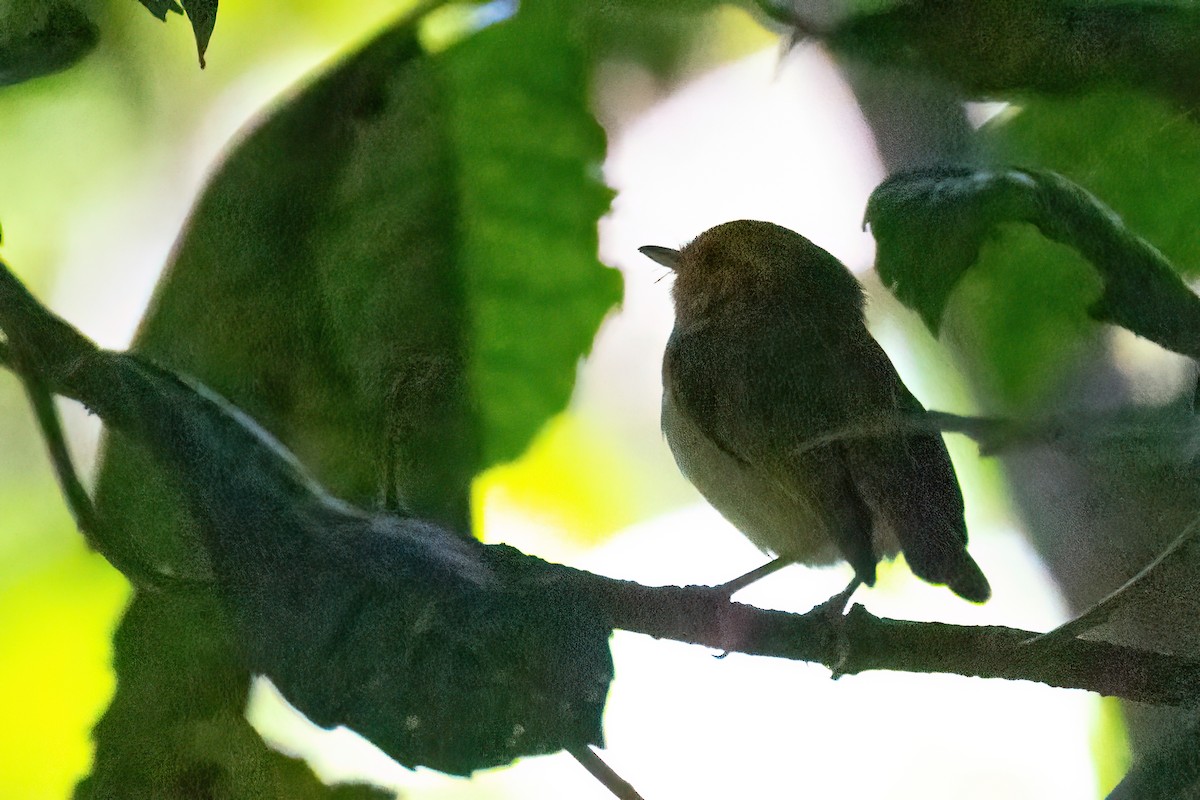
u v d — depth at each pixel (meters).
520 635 3.39
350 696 3.30
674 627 3.72
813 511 5.01
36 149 3.98
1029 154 4.11
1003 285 4.15
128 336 3.83
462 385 4.22
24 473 3.70
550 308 4.39
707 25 4.26
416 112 4.25
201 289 3.87
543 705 3.36
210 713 3.48
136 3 4.01
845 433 4.87
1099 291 4.06
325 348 3.92
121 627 3.44
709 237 5.67
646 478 5.15
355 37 4.68
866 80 4.04
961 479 4.57
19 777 3.82
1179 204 4.18
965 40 3.88
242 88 4.38
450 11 4.30
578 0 4.27
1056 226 3.69
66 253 3.94
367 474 3.86
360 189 4.14
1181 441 3.90
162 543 3.36
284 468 3.41
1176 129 4.02
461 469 4.18
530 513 4.86
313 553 3.33
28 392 3.22
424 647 3.34
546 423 4.37
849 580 5.02
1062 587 3.98
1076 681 3.58
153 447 3.25
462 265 4.28
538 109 4.31
